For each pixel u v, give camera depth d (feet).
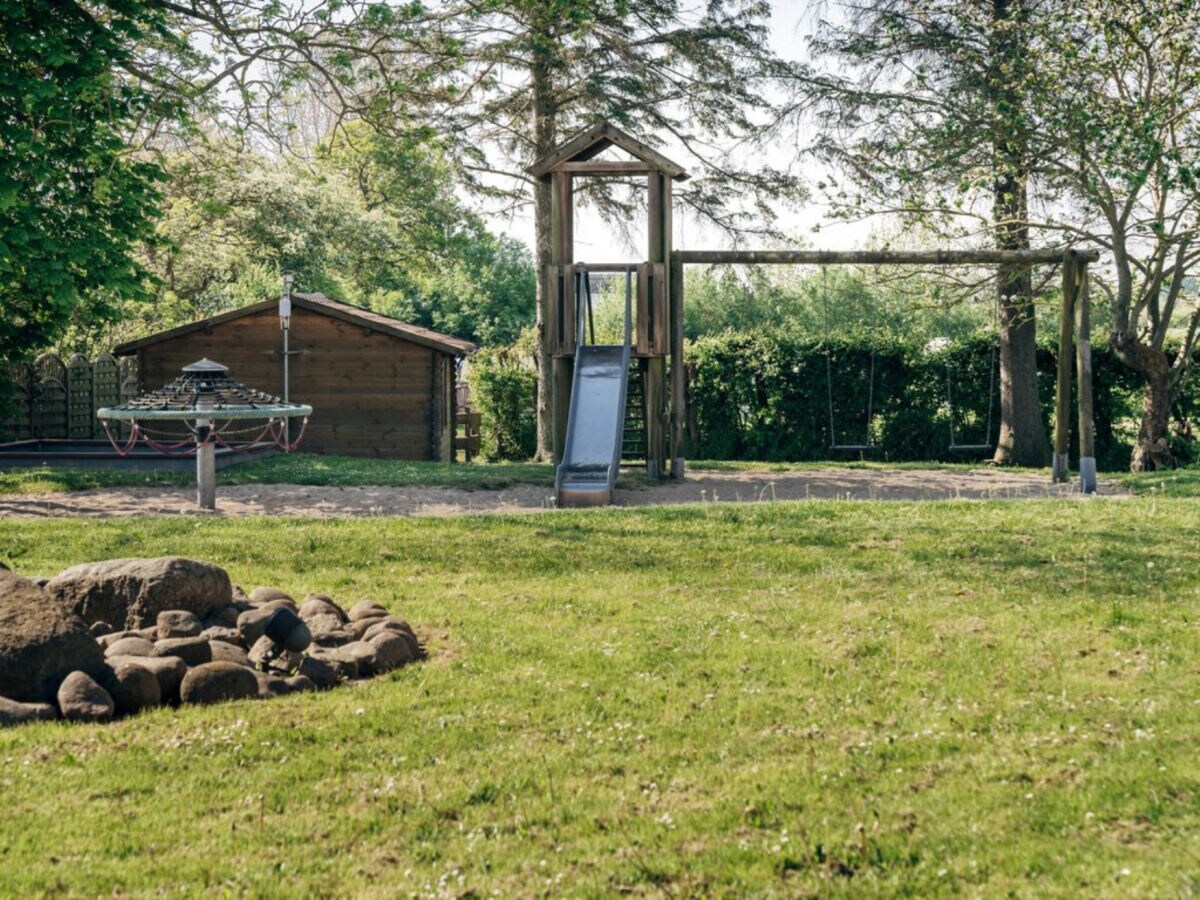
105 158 61.57
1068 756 19.69
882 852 16.38
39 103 58.54
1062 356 68.18
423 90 88.79
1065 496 63.05
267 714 23.17
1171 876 14.97
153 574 27.78
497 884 15.90
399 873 16.39
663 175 71.72
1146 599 31.04
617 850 16.92
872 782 19.11
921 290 85.61
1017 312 88.74
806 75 93.04
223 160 110.63
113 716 23.15
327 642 27.58
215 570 28.81
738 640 28.43
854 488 71.87
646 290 72.18
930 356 95.50
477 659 27.32
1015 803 17.85
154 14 63.46
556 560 38.96
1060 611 29.99
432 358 91.81
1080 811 17.40
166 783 19.66
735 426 99.19
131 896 15.60
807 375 96.73
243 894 15.67
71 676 23.32
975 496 65.92
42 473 67.82
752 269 108.78
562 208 72.33
